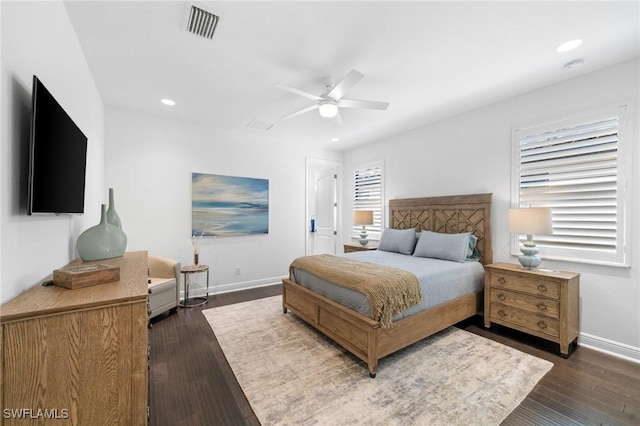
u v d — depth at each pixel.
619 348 2.38
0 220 0.99
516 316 2.69
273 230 4.85
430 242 3.53
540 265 2.88
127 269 1.57
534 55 2.28
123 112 3.50
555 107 2.78
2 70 1.02
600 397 1.84
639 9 1.74
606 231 2.47
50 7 1.49
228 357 2.36
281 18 1.83
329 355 2.40
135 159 3.59
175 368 2.20
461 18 1.83
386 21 1.86
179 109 3.48
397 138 4.57
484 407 1.75
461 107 3.43
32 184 1.13
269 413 1.70
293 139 4.88
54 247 1.55
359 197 5.39
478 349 2.50
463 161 3.62
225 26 1.90
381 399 1.83
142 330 1.08
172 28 1.92
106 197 3.39
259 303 3.79
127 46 2.13
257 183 4.63
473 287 3.03
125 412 1.05
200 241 4.11
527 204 3.01
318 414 1.69
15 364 0.89
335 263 3.01
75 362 0.98
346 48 2.17
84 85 2.25
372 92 2.99
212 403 1.80
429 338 2.72
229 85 2.80
